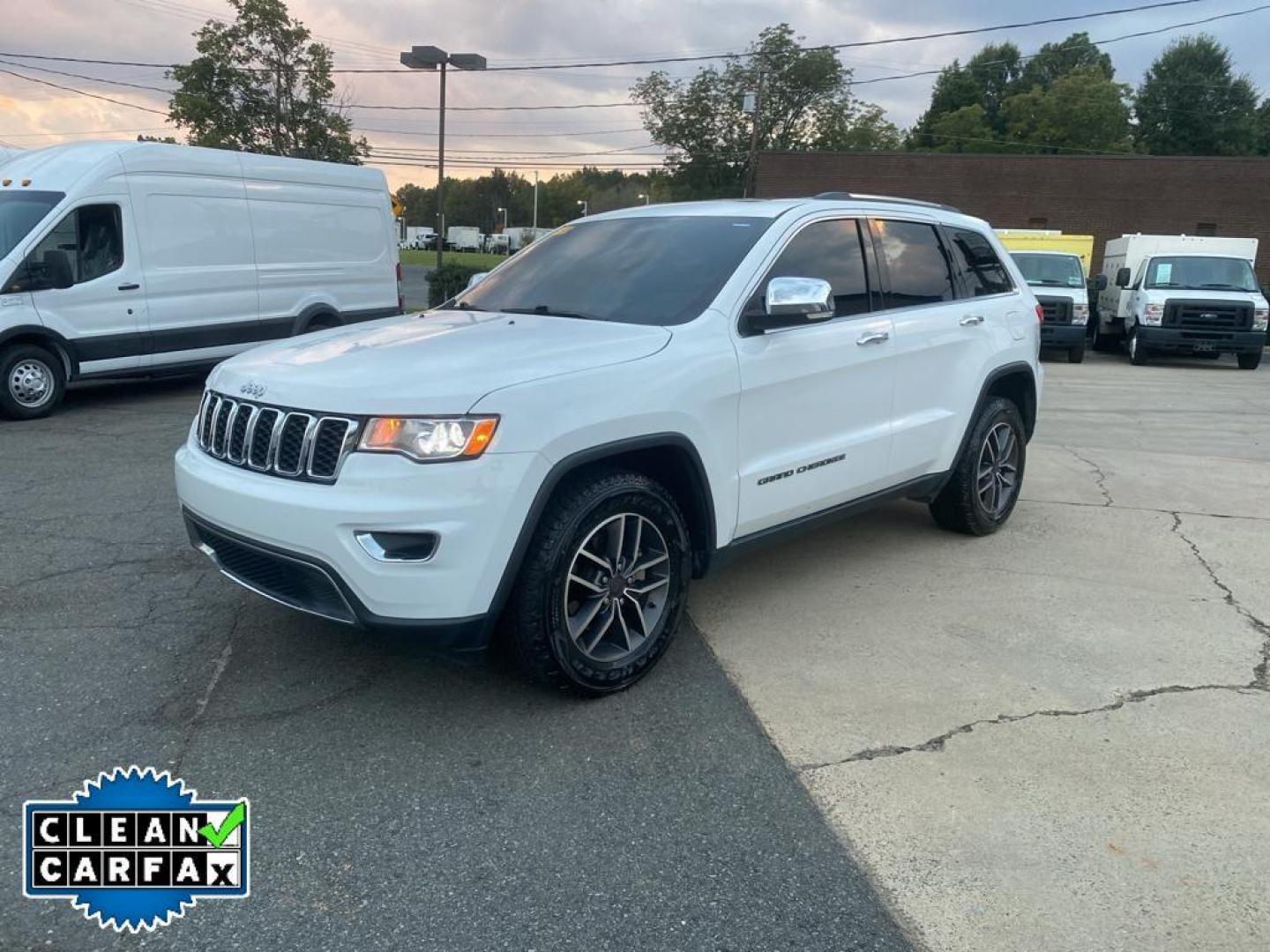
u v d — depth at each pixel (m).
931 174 29.59
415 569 3.04
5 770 3.08
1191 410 11.61
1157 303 16.91
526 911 2.51
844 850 2.77
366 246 12.46
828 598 4.72
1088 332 21.02
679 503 3.90
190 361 10.50
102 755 3.18
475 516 3.06
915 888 2.61
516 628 3.33
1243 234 28.05
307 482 3.15
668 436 3.57
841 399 4.43
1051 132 60.66
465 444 3.05
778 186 30.41
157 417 9.48
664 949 2.38
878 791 3.05
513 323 4.02
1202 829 2.87
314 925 2.45
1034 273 18.02
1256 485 7.32
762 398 4.00
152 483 6.77
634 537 3.62
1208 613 4.58
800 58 52.19
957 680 3.83
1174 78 65.75
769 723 3.47
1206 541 5.76
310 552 3.10
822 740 3.36
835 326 4.40
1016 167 29.11
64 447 7.98
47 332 9.21
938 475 5.21
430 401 3.08
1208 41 65.50
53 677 3.72
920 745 3.33
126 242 9.74
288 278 11.41
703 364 3.73
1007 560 5.34
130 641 4.07
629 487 3.48
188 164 10.25
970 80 69.75
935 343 4.98
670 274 4.20
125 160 9.70
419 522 3.01
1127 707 3.62
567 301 4.29
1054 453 8.56
